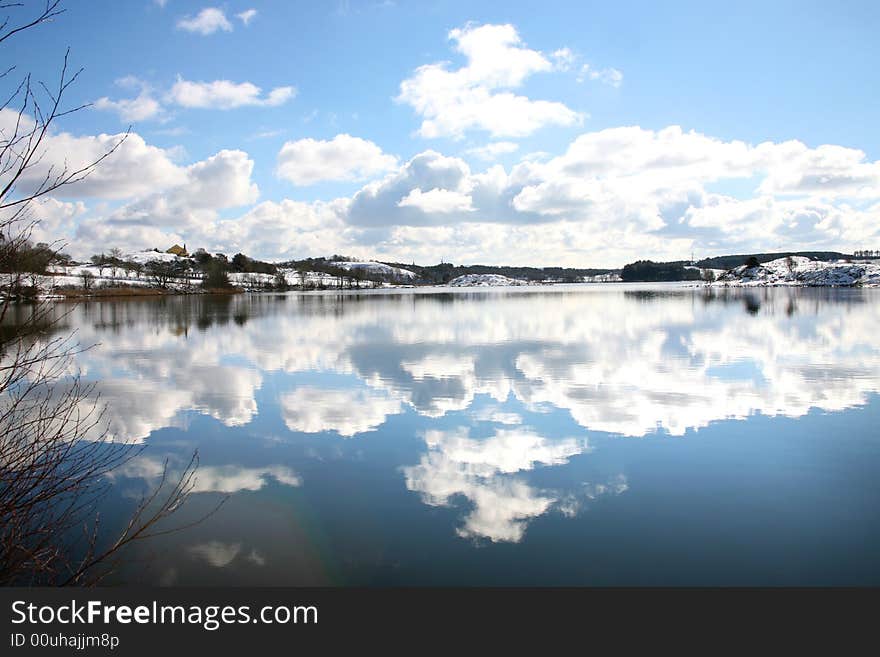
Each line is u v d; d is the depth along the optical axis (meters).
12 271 5.08
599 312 52.19
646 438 12.62
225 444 12.52
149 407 15.77
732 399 16.12
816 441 12.27
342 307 69.00
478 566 7.43
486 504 9.32
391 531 8.39
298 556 7.70
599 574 7.24
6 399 14.56
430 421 14.21
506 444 12.37
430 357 24.73
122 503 9.34
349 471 10.86
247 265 196.75
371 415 14.86
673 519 8.71
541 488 9.95
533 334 33.59
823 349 25.69
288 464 11.26
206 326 41.56
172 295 118.25
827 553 7.70
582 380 19.03
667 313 49.22
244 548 7.91
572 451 11.85
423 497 9.61
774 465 10.90
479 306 67.12
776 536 8.16
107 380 19.72
